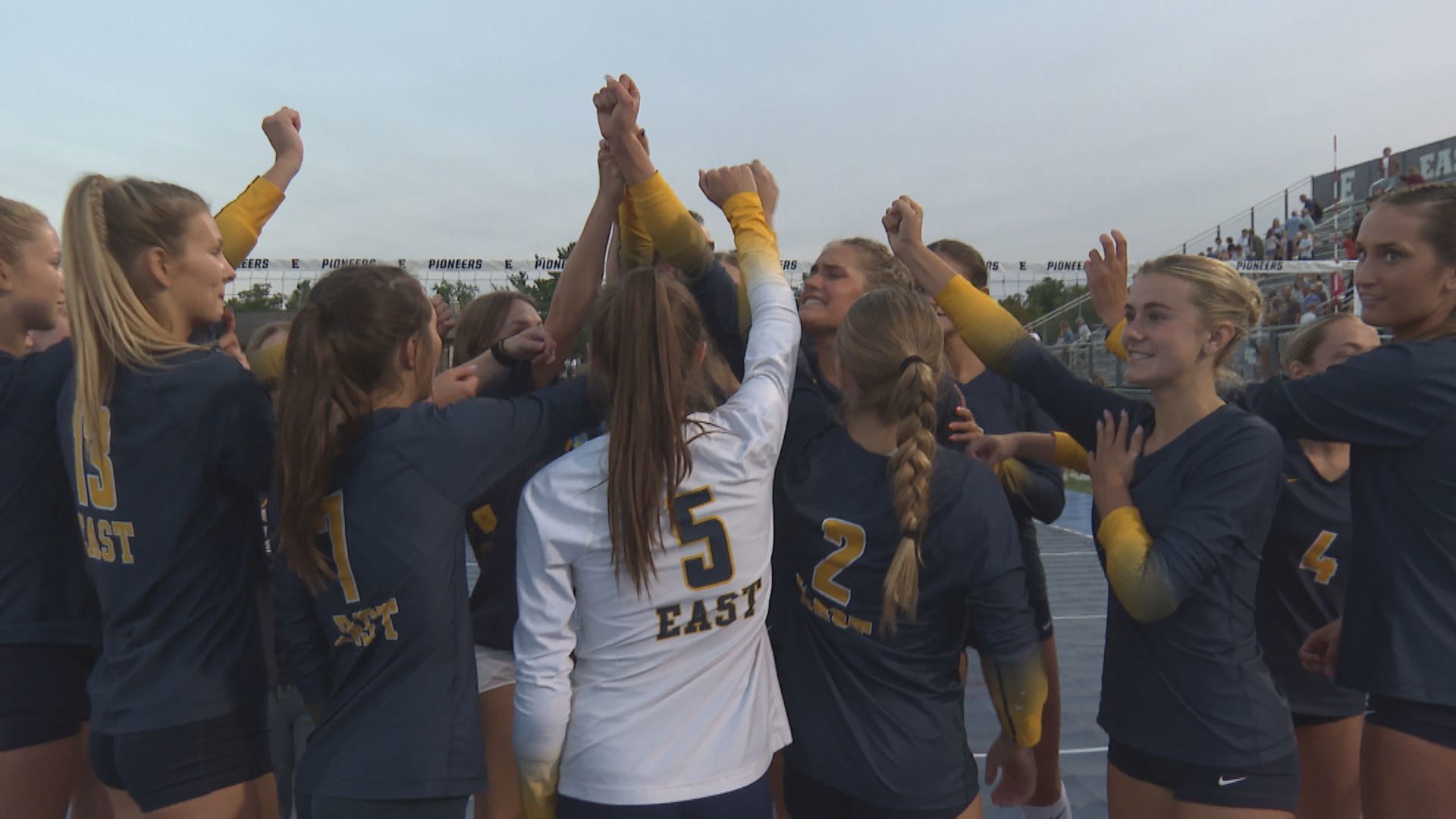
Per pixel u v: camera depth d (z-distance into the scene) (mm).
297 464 1518
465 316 2666
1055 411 1896
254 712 1755
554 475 1533
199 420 1643
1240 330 1641
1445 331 1739
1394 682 1673
